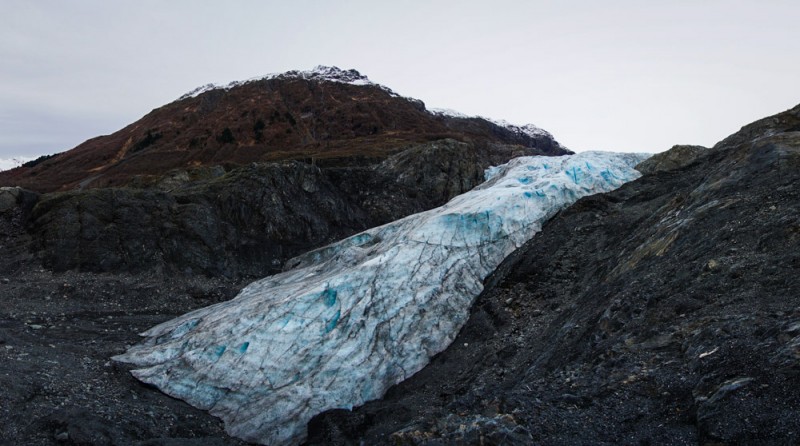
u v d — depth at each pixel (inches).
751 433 316.2
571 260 901.8
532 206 1118.4
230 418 697.6
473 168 1888.5
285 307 824.3
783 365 352.5
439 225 1002.7
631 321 535.2
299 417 691.4
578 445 374.9
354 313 829.8
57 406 570.3
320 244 1437.0
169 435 606.2
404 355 794.8
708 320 455.5
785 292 441.7
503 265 979.9
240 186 1439.5
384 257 916.6
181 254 1222.3
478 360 732.7
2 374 598.2
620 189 1098.1
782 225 534.9
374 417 662.5
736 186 697.0
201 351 778.8
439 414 503.5
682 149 1338.6
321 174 1642.5
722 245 571.2
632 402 408.8
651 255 684.7
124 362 776.3
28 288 1002.1
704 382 382.3
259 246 1353.3
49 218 1196.5
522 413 424.8
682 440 345.1
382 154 2338.8
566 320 685.9
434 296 882.1
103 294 1047.6
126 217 1235.9
